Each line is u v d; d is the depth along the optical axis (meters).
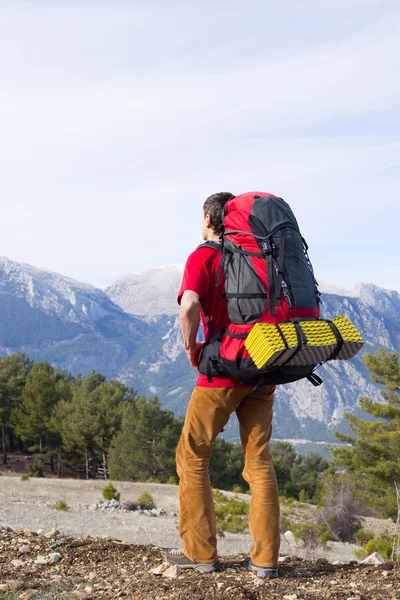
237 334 3.15
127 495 31.14
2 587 3.46
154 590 3.27
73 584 3.52
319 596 3.09
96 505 22.69
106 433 54.88
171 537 16.11
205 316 3.36
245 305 3.10
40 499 25.81
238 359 3.14
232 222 3.27
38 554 4.12
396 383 25.20
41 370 68.38
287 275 3.11
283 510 25.78
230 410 3.40
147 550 4.10
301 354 2.92
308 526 15.18
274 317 3.07
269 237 3.14
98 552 4.09
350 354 3.13
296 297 3.10
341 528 20.64
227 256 3.22
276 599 3.05
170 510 26.38
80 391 60.66
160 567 3.59
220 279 3.26
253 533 3.50
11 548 4.25
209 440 3.46
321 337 2.97
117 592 3.34
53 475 62.78
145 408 49.25
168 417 52.31
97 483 34.94
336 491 22.09
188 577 3.45
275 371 3.04
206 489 3.52
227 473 50.88
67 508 20.56
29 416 61.66
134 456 48.47
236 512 23.98
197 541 3.54
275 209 3.24
